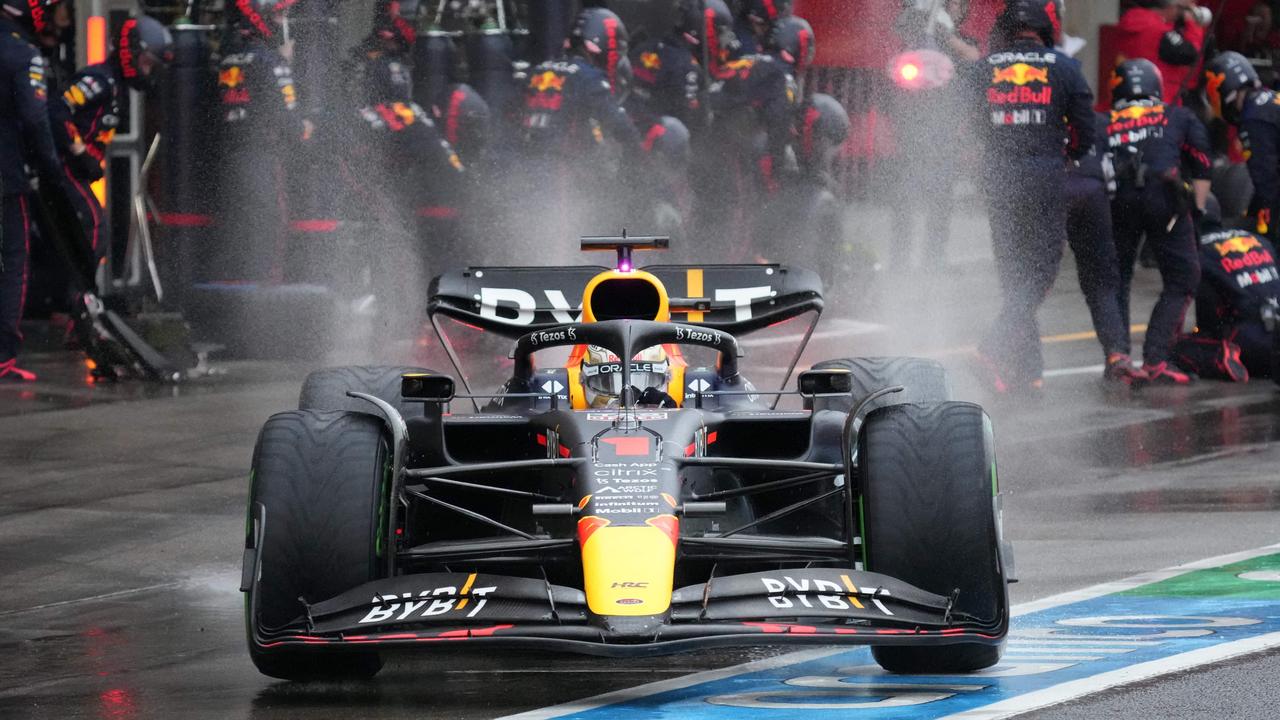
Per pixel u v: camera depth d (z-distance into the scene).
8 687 20.64
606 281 23.03
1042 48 46.12
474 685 19.84
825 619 18.69
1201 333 49.38
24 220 48.38
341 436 19.67
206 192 53.22
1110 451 37.81
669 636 17.28
